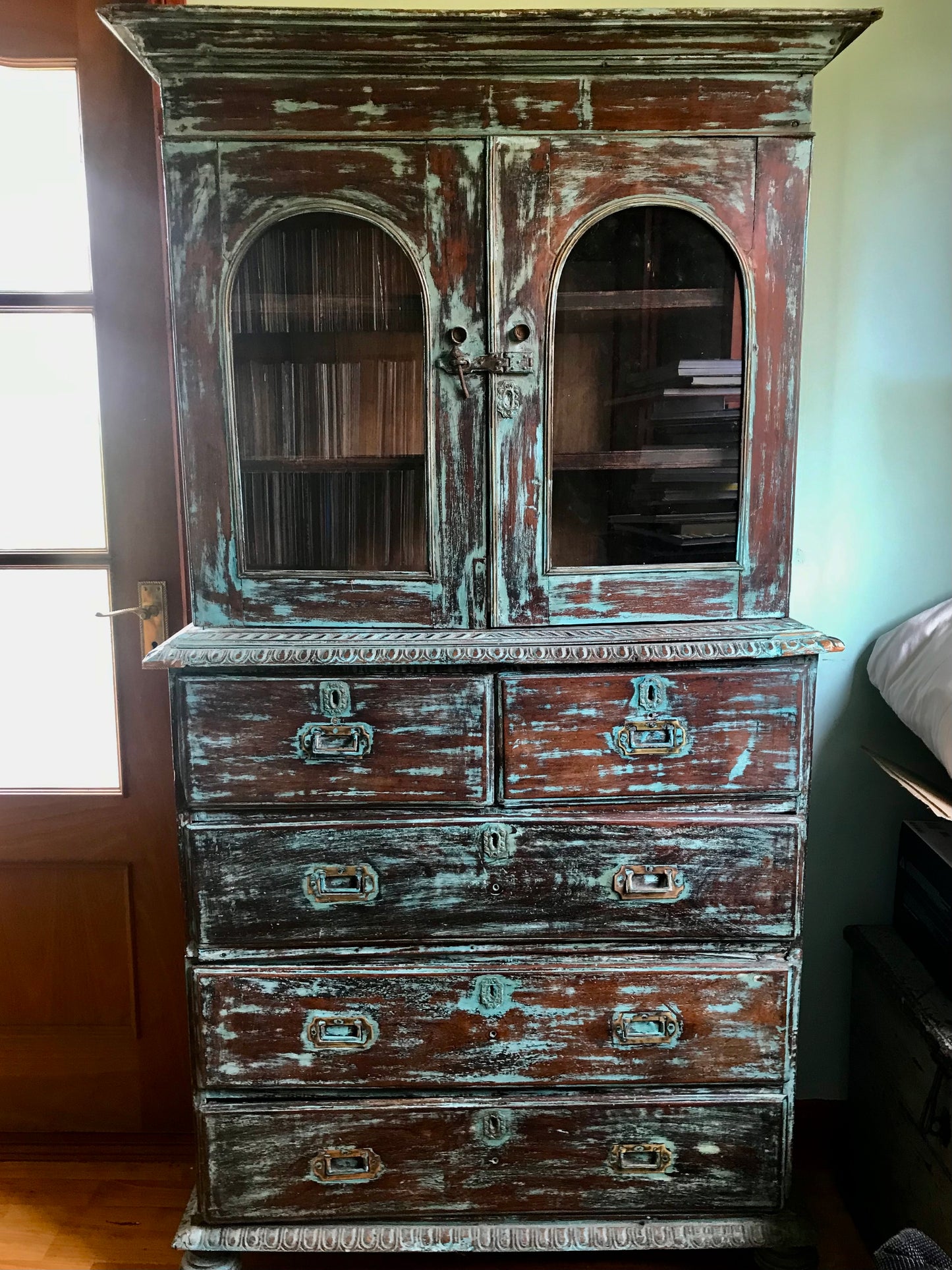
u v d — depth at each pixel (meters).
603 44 1.09
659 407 1.22
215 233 1.16
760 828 1.24
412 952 1.26
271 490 1.23
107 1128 1.72
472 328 1.18
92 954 1.68
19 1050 1.71
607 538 1.25
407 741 1.21
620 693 1.21
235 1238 1.29
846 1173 1.60
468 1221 1.30
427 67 1.11
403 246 1.16
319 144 1.14
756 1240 1.28
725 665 1.21
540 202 1.15
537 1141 1.29
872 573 1.60
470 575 1.23
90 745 1.68
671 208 1.17
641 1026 1.27
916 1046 1.32
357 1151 1.29
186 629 1.25
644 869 1.24
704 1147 1.29
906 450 1.56
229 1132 1.28
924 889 1.42
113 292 1.51
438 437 1.20
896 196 1.50
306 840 1.23
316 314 1.20
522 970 1.25
